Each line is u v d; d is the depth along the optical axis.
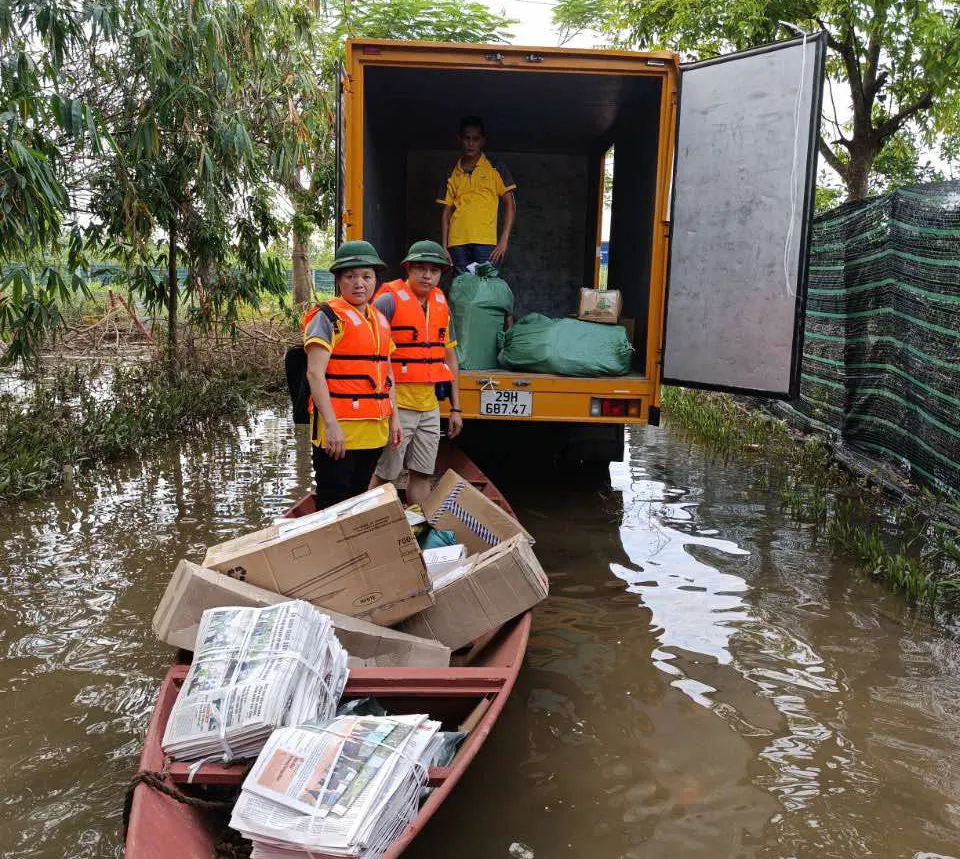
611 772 2.86
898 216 6.20
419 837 2.50
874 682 3.53
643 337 6.30
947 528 5.06
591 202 8.48
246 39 8.37
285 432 8.89
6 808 2.64
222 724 2.25
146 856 1.90
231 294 10.30
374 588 3.14
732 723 3.19
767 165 4.97
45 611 4.15
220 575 2.93
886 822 2.61
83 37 6.34
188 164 8.76
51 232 6.13
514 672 2.82
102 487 6.50
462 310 6.17
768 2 9.55
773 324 5.01
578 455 6.78
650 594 4.49
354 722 2.26
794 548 5.26
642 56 5.42
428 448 4.96
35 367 8.11
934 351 5.61
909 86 10.43
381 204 7.25
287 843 1.93
